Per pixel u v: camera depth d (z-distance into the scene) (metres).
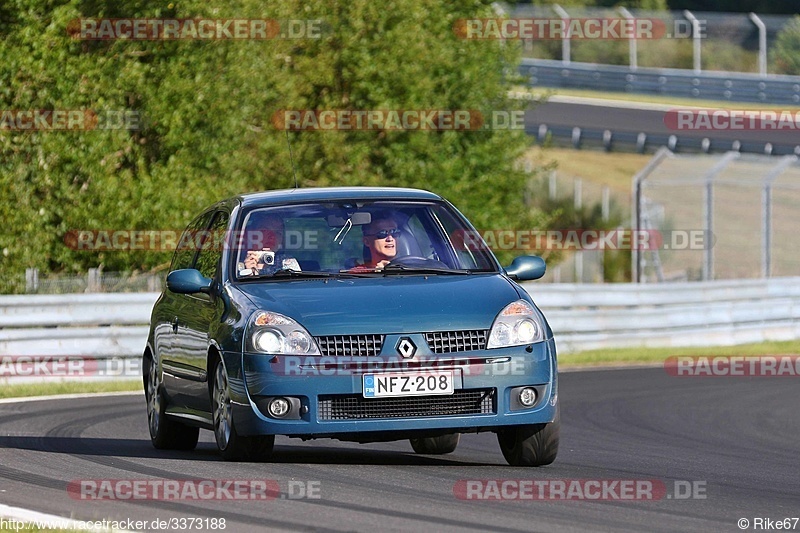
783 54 156.75
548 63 166.88
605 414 36.78
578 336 62.00
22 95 61.09
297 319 22.16
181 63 65.44
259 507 18.55
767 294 70.38
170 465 23.33
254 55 68.12
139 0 64.25
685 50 166.12
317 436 22.06
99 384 46.06
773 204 119.38
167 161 65.62
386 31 79.06
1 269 59.78
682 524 17.47
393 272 24.12
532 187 116.88
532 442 22.97
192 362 24.98
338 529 16.81
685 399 41.19
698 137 137.38
